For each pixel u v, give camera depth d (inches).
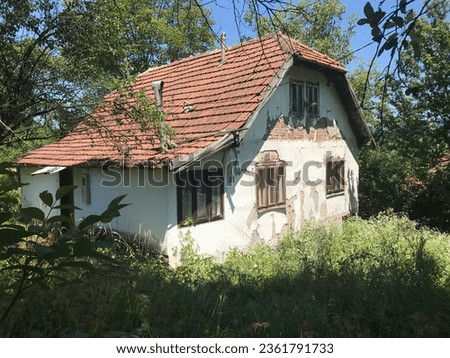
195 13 237.6
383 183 654.5
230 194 378.9
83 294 158.9
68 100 339.0
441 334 151.6
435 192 535.8
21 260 82.4
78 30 323.6
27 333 126.0
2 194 67.7
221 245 370.6
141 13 690.8
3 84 346.9
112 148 383.2
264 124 416.5
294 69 454.0
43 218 63.1
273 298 180.2
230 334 144.0
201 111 410.3
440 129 496.7
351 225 446.0
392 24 109.7
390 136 535.2
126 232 366.9
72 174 443.2
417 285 197.6
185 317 153.7
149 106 329.4
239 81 422.6
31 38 339.0
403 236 359.9
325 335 146.5
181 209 337.7
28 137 386.3
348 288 191.6
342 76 500.1
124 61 351.9
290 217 458.0
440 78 479.5
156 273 222.4
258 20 151.1
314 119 495.8
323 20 324.5
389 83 168.7
